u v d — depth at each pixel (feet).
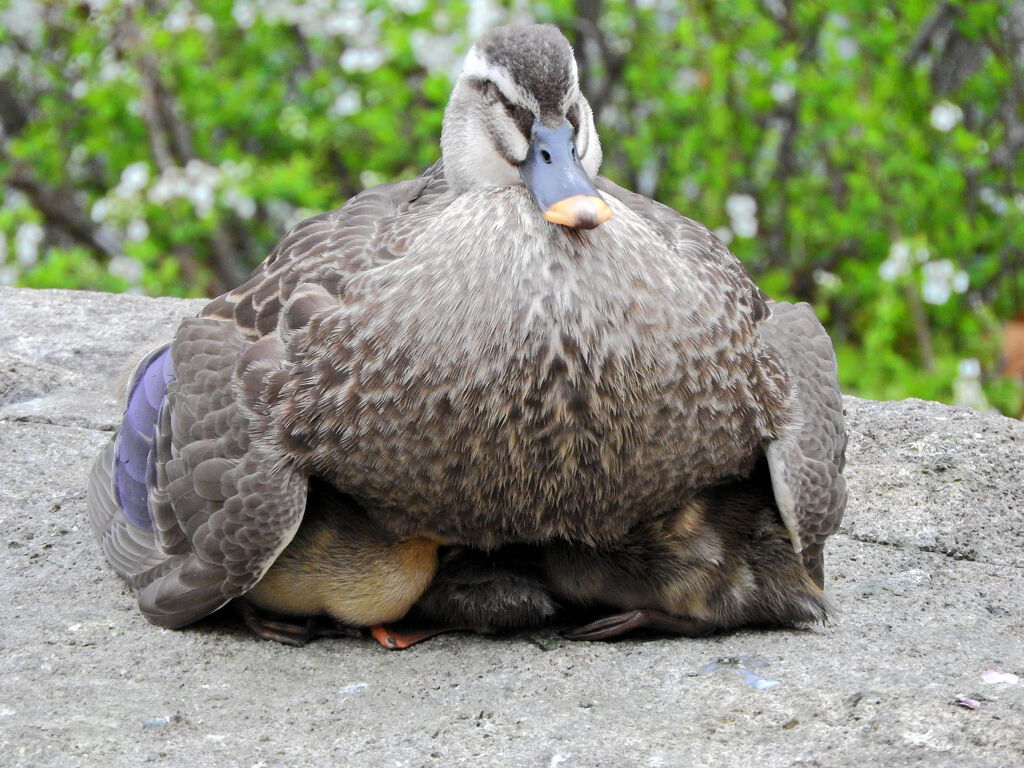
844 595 21.06
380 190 22.22
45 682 17.93
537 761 15.57
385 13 55.83
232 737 16.48
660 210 21.63
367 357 17.97
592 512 18.47
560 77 20.02
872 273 48.26
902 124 46.70
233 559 18.42
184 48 53.57
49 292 33.78
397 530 18.66
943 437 25.70
